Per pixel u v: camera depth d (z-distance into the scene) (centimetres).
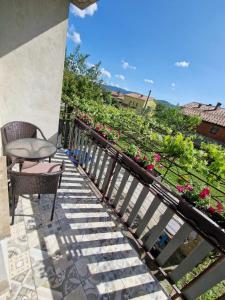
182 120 1889
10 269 153
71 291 150
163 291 174
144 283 176
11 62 282
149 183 192
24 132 288
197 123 1812
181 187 199
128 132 677
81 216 233
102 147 270
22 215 209
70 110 427
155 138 547
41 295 141
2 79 287
